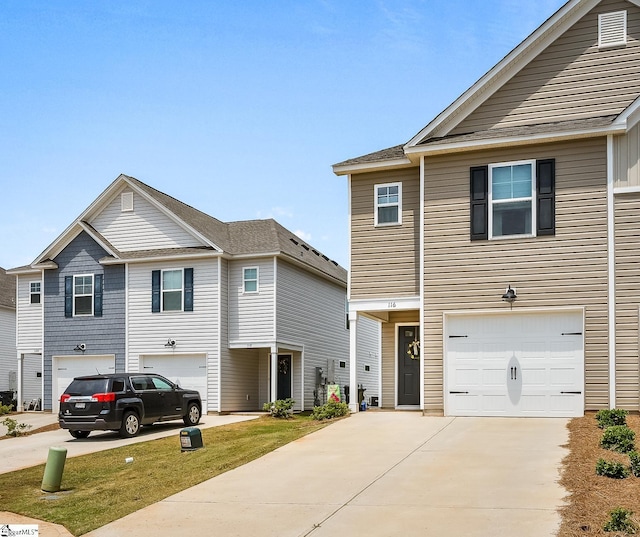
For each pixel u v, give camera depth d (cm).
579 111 1797
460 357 1812
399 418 1808
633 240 1684
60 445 1886
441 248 1842
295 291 2930
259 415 2548
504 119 1855
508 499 990
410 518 931
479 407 1783
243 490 1148
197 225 2845
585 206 1723
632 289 1673
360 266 2027
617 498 934
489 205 1808
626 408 1656
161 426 2222
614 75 1780
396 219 2012
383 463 1274
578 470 1111
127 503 1120
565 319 1731
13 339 3941
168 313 2759
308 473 1236
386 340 2211
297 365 2978
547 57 1834
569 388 1711
